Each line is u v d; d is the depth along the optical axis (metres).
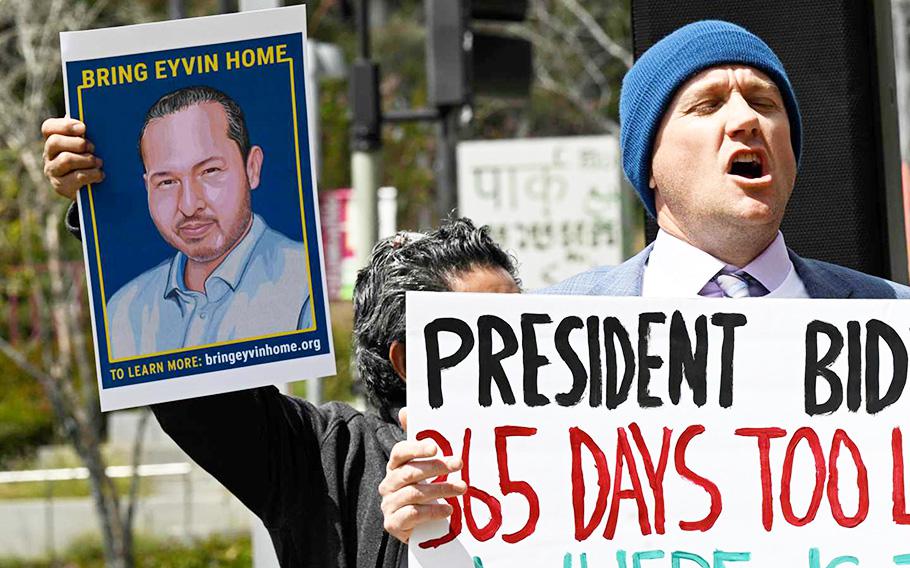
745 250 4.77
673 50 4.77
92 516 22.98
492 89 12.45
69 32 4.49
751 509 4.37
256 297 4.54
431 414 4.28
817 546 4.37
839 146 5.81
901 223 5.90
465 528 4.25
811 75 5.83
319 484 4.56
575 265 17.64
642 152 4.87
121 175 4.52
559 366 4.34
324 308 4.55
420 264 4.59
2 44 20.73
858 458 4.40
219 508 23.09
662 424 4.37
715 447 4.38
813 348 4.43
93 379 23.84
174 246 4.53
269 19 4.52
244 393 4.58
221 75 4.54
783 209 4.71
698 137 4.66
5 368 26.80
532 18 29.56
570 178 17.64
